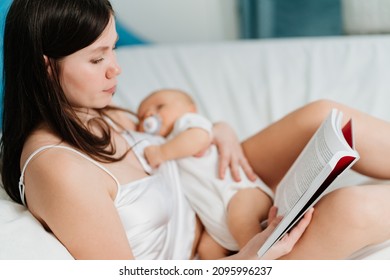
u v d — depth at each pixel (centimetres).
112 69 103
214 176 126
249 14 310
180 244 118
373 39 224
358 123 118
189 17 329
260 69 212
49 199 94
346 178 134
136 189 109
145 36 328
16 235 92
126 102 192
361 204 96
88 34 95
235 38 338
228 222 119
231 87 199
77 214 93
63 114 101
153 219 110
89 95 104
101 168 105
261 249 95
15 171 108
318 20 294
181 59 227
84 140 104
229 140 134
